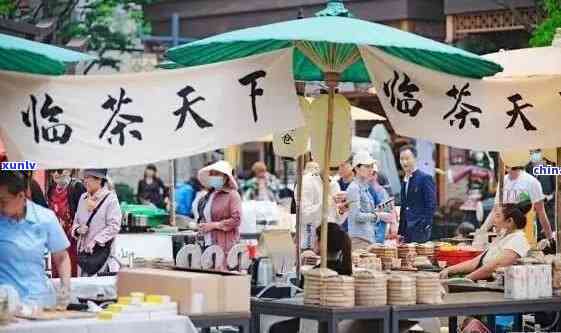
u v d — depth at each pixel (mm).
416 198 18516
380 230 17828
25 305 10422
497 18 29797
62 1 27656
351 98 31125
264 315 12250
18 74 10430
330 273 11641
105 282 12195
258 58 11336
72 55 10664
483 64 11977
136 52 31812
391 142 29812
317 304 11594
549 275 12789
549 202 19812
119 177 30609
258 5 36344
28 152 10492
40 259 10875
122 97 10828
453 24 30609
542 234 18516
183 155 11039
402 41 11203
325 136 12281
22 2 25094
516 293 12484
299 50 12156
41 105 10531
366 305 11547
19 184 10664
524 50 13633
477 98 12484
